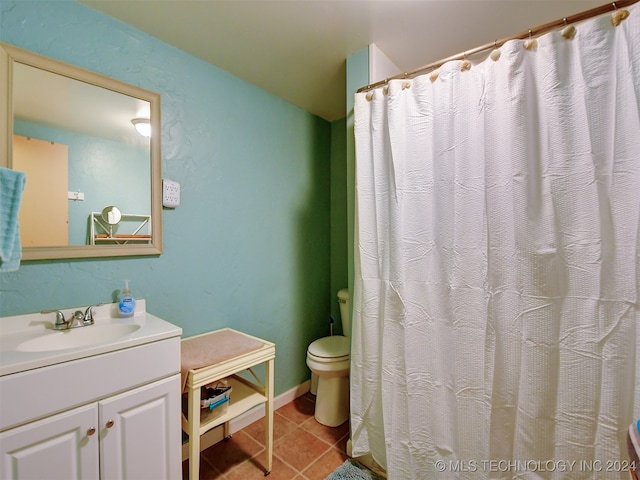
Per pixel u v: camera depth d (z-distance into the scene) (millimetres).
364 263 1434
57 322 1139
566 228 980
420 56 1655
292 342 2219
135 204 1388
